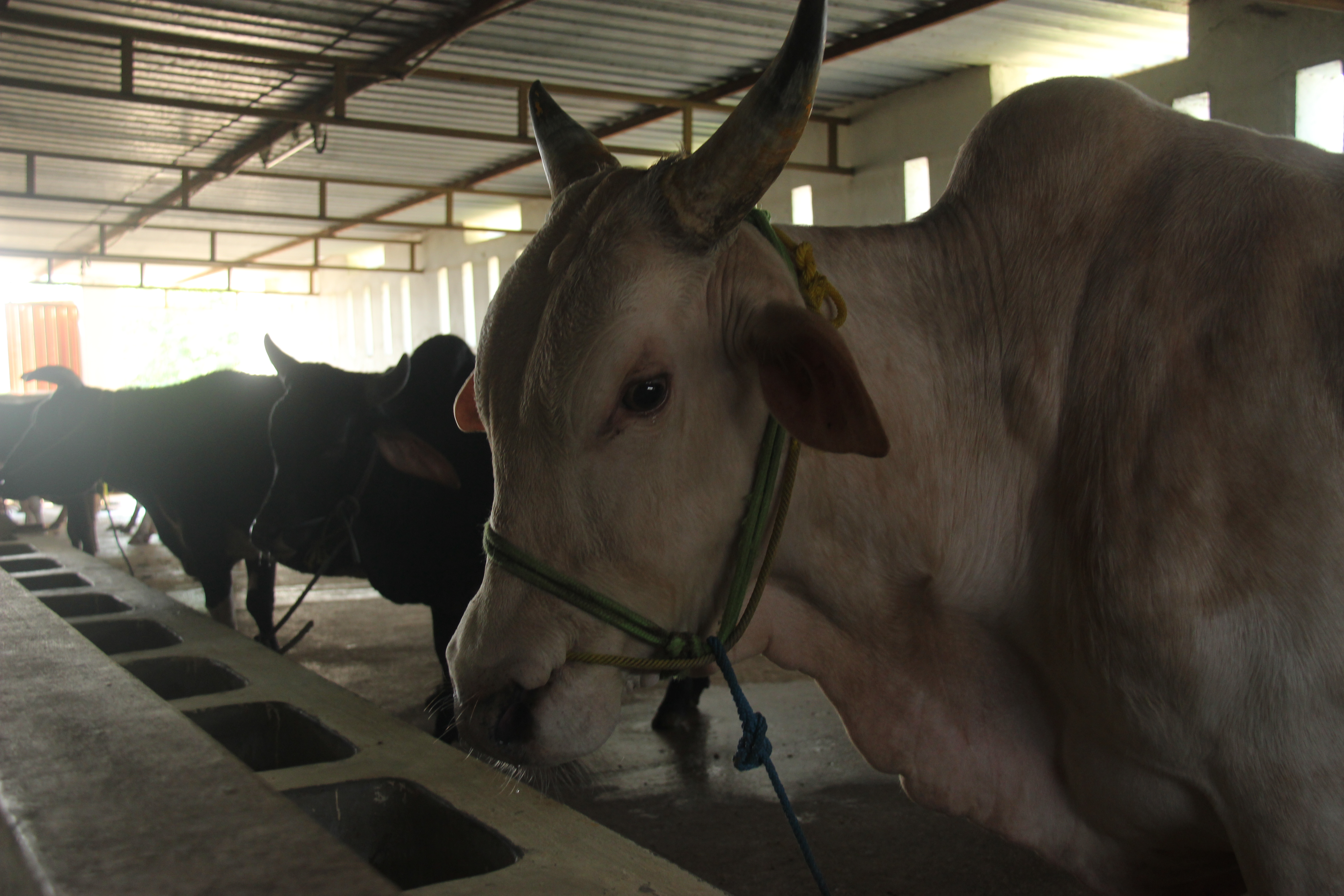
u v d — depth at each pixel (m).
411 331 21.28
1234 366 1.51
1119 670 1.56
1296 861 1.45
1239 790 1.49
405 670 5.52
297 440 4.30
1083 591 1.61
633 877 1.70
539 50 10.00
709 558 1.74
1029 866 3.16
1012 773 1.90
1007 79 10.39
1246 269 1.55
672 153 1.74
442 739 3.72
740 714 1.73
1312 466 1.44
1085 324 1.70
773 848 3.32
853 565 1.84
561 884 1.67
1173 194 1.69
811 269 1.78
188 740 1.44
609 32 9.47
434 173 15.59
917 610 1.88
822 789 3.82
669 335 1.63
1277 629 1.43
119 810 1.18
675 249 1.64
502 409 1.69
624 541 1.66
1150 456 1.55
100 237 18.28
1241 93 8.24
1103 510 1.59
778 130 1.54
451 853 2.04
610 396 1.61
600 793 3.82
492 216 18.88
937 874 3.12
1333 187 1.57
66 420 6.18
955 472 1.83
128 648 3.86
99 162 14.36
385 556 4.43
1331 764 1.42
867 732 1.93
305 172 15.44
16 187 16.09
